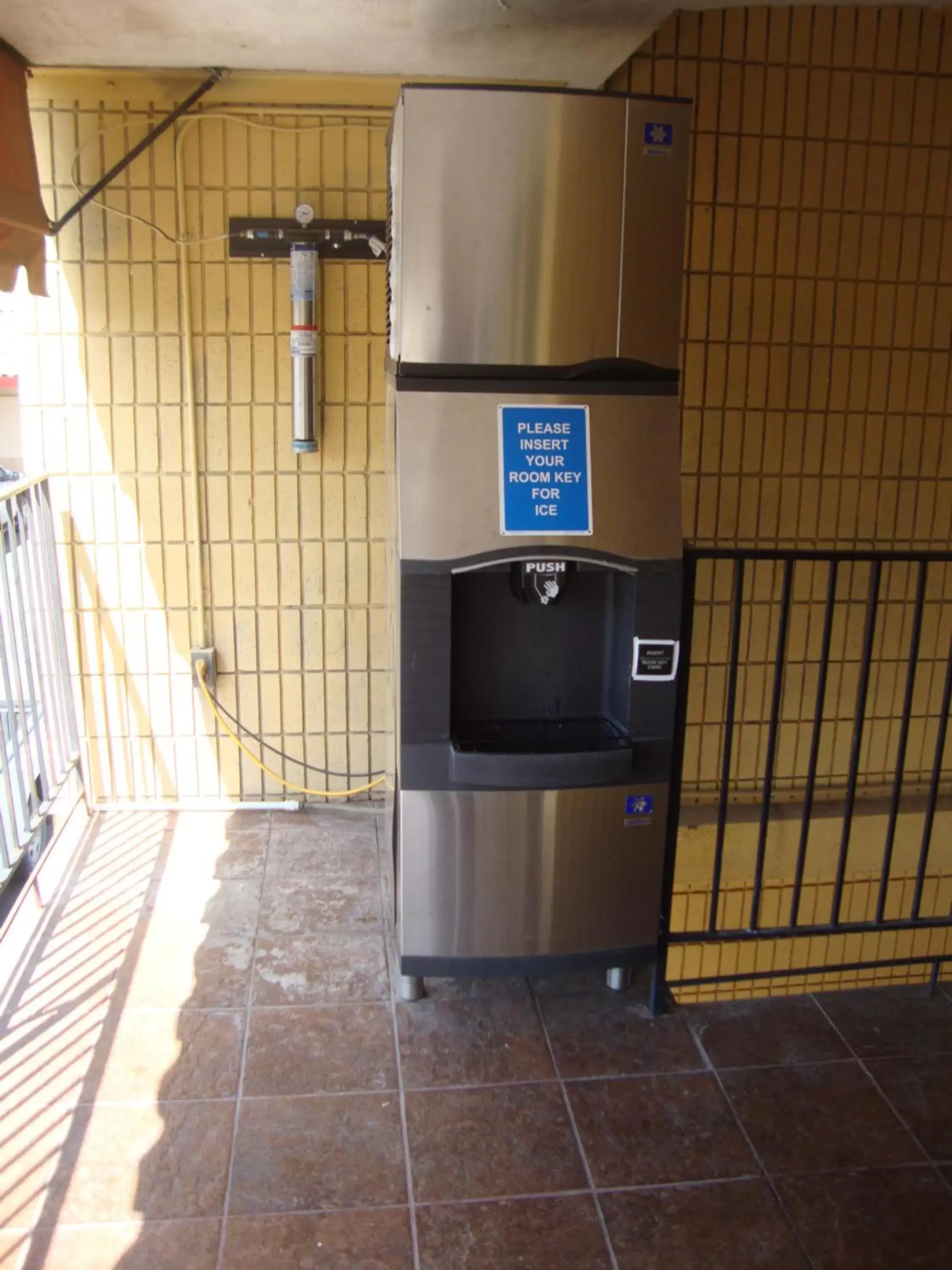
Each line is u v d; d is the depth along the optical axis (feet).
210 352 9.74
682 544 6.89
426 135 6.36
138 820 10.38
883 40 9.53
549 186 6.49
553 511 6.70
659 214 6.64
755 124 9.50
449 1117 6.48
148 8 7.50
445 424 6.63
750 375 10.02
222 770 10.62
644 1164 6.17
